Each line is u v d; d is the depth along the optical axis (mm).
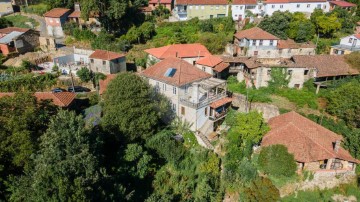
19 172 31016
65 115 32031
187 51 62500
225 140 43438
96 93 52938
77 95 52062
